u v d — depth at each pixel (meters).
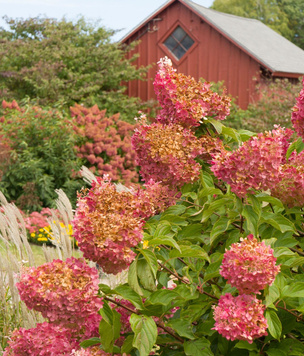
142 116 2.41
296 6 39.19
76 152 11.87
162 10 18.56
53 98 16.56
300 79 14.52
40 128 11.58
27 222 9.02
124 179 11.98
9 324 3.60
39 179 10.84
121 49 19.70
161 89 2.50
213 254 2.33
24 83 17.42
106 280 3.96
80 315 1.95
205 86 2.53
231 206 2.42
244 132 2.63
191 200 2.68
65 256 3.65
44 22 20.38
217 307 1.91
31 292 1.93
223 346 2.24
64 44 18.70
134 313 2.10
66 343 2.28
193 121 2.45
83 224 1.98
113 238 1.94
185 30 18.17
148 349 1.95
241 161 2.03
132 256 1.97
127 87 19.80
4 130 11.65
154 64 18.92
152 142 2.31
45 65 17.05
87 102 17.09
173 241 2.00
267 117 14.77
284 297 2.04
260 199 2.18
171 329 2.33
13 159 10.91
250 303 1.89
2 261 3.67
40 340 2.31
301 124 2.30
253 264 1.82
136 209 2.14
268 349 2.13
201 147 2.40
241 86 17.12
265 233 2.36
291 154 2.46
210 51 17.72
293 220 2.46
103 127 12.65
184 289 2.19
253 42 18.23
